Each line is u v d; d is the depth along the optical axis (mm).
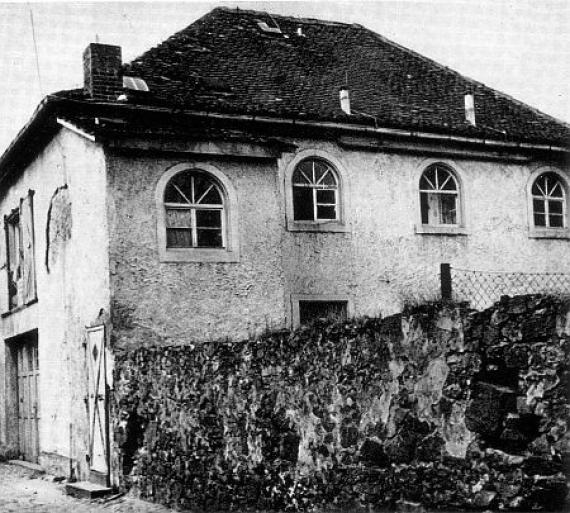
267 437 8016
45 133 15055
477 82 20297
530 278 17531
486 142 17078
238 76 16531
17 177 17828
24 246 17203
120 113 13969
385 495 6457
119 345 12156
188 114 14359
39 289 15945
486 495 5570
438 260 16578
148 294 12469
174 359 9922
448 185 17188
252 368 8320
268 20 19688
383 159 16391
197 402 9305
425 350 6211
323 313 15570
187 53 16797
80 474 13188
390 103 17344
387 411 6543
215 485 8859
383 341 6633
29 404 17609
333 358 7184
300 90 16703
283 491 7730
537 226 18000
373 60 19422
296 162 15578
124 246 12414
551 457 5391
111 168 12484
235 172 13391
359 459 6789
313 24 20406
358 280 15750
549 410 5422
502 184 17578
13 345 18969
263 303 13281
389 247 16141
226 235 13258
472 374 5809
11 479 14875
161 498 10086
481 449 5684
